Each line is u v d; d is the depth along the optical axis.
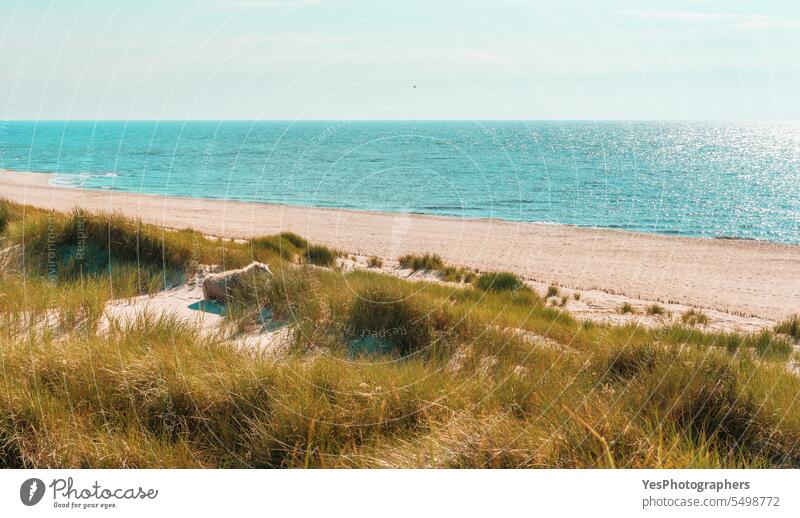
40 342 4.86
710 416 4.11
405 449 3.66
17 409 3.69
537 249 17.80
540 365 5.38
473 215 27.55
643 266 15.78
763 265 16.53
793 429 3.89
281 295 6.81
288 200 31.75
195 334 5.54
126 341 5.00
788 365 6.41
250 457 3.63
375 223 22.00
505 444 3.62
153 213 22.64
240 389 4.07
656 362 4.98
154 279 7.88
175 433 3.82
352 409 4.03
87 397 4.02
